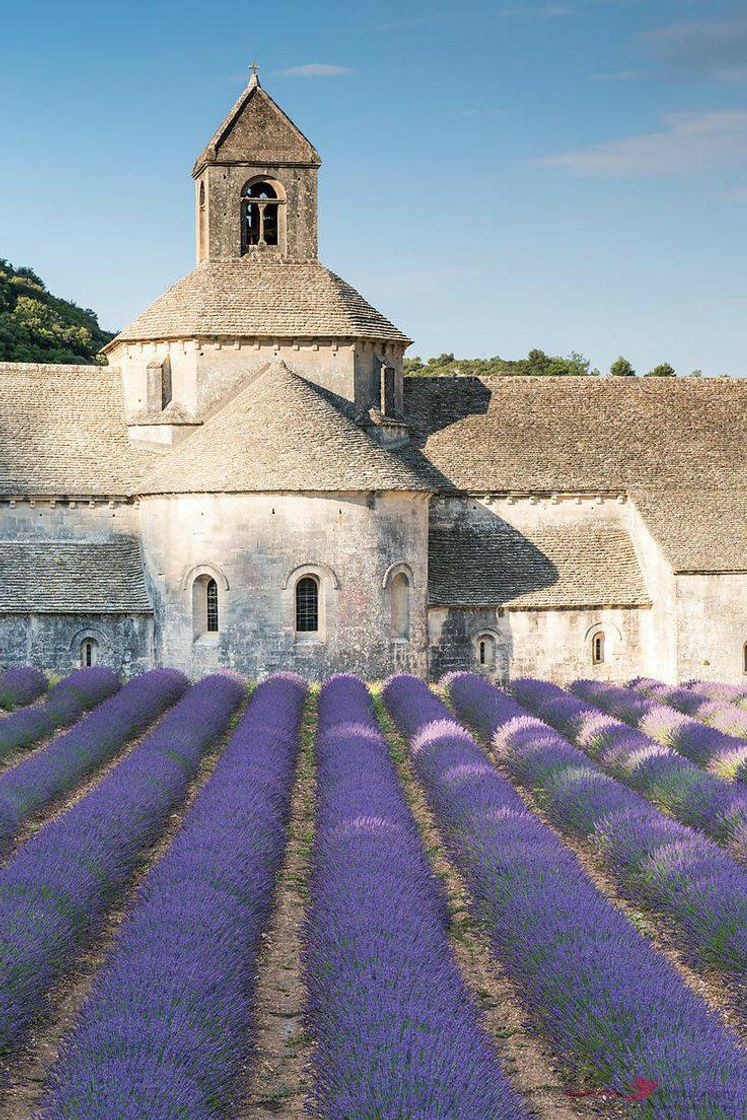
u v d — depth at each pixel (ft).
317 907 55.21
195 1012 41.63
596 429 172.45
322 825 69.72
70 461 156.35
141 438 159.02
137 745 106.93
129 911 61.87
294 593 143.23
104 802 70.18
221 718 110.93
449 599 153.28
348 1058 38.65
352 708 110.63
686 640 151.74
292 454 143.13
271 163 164.14
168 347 159.53
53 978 50.44
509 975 51.88
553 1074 44.37
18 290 383.24
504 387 177.06
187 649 144.66
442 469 163.02
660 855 61.05
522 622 155.33
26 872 56.49
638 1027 40.75
